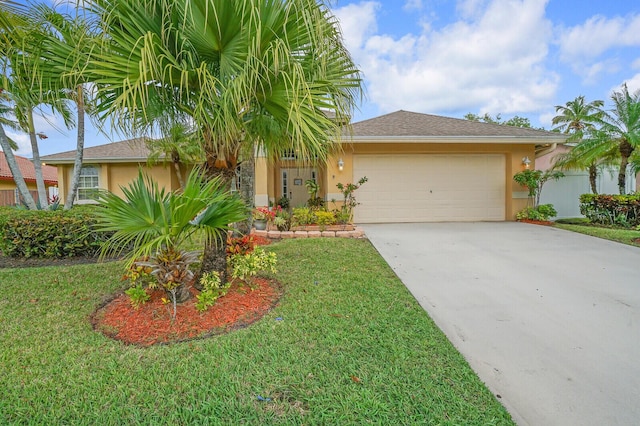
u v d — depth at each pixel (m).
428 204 11.34
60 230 6.42
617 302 4.21
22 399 2.34
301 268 5.52
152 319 3.51
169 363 2.77
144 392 2.41
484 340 3.27
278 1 3.09
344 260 6.04
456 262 6.09
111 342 3.12
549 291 4.61
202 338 3.20
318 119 3.40
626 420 2.21
